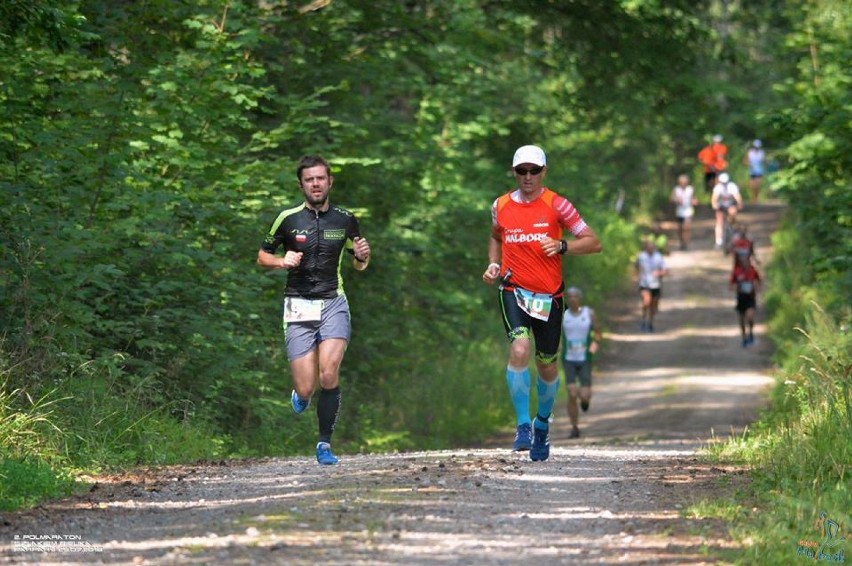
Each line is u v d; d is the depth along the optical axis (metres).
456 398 67.88
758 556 17.77
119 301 40.44
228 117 48.78
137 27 49.94
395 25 64.69
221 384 41.56
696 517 20.80
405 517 20.22
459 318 76.69
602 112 81.75
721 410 65.06
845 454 25.78
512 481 24.58
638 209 145.12
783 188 62.75
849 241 55.81
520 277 28.39
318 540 18.38
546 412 28.81
